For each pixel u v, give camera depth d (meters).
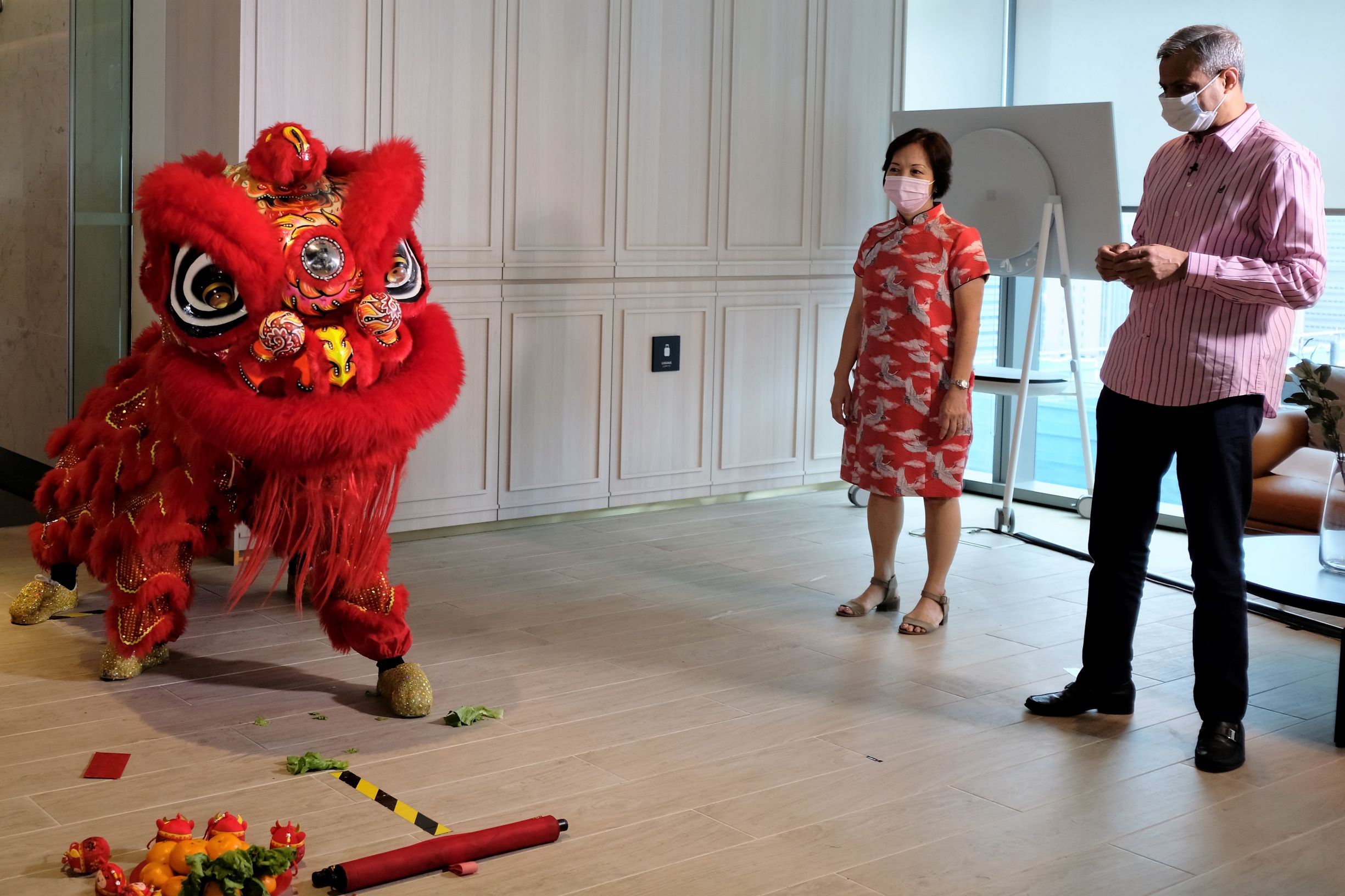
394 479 3.01
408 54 4.57
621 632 3.84
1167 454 3.08
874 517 4.12
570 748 2.93
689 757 2.90
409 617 3.91
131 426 3.20
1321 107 4.95
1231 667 2.95
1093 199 4.95
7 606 3.82
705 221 5.48
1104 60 5.61
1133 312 3.08
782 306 5.80
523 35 4.84
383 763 2.80
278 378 2.74
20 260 5.52
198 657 3.46
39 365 5.46
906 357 3.88
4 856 2.30
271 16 4.24
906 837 2.52
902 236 3.88
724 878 2.32
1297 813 2.69
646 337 5.38
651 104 5.25
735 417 5.72
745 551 4.91
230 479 3.10
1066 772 2.88
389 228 2.80
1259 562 3.51
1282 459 4.79
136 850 2.34
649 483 5.49
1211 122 2.92
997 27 5.96
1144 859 2.45
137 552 3.16
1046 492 6.00
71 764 2.73
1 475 5.64
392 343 2.83
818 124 5.78
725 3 5.41
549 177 4.99
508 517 5.10
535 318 5.04
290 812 2.53
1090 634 3.24
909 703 3.30
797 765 2.87
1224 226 2.89
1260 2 5.09
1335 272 5.00
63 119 5.07
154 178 2.73
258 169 2.84
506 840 2.38
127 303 4.86
